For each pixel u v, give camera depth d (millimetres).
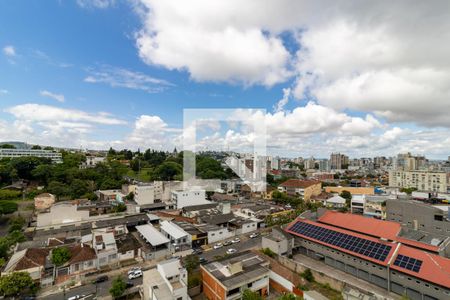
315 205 70812
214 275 27094
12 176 69875
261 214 60281
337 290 28406
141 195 65625
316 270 32344
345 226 39219
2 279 26109
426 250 31234
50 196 59594
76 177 77188
